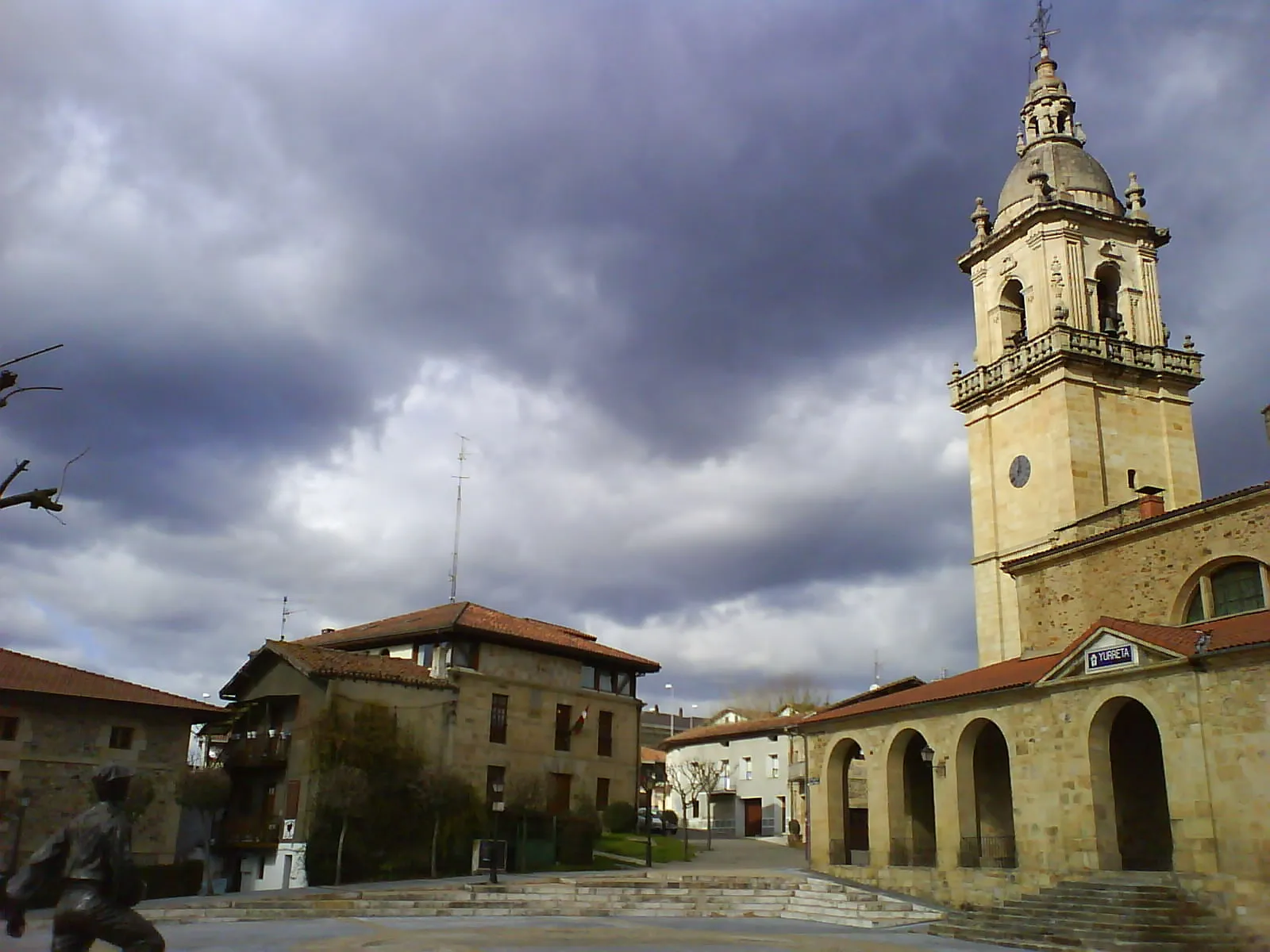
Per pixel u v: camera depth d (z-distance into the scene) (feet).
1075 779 95.81
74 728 140.46
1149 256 157.89
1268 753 80.12
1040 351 148.87
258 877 145.79
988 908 93.50
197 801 147.43
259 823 149.48
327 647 183.21
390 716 152.15
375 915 101.04
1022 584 131.64
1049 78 168.55
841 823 131.54
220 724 175.01
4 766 133.49
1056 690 99.19
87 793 139.03
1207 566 108.17
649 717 385.50
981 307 164.55
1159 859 104.88
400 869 143.33
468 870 148.66
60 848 41.42
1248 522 104.32
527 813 161.58
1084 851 93.50
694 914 106.01
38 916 93.09
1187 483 147.43
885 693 158.20
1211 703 84.79
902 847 119.34
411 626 174.29
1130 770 108.27
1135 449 146.61
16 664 143.23
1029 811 100.94
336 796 140.05
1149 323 154.71
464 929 87.61
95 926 39.91
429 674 168.14
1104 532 119.34
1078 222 154.51
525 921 96.17
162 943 41.19
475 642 170.30
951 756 112.37
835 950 75.15
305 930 85.51
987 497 154.61
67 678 144.46
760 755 252.01
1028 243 157.07
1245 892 79.87
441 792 149.18
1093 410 145.18
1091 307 151.84
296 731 151.64
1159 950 75.97
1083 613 121.90
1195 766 84.99
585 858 161.27
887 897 109.19
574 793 178.50
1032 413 149.38
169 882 141.38
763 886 120.37
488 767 165.37
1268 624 87.97
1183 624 110.01
